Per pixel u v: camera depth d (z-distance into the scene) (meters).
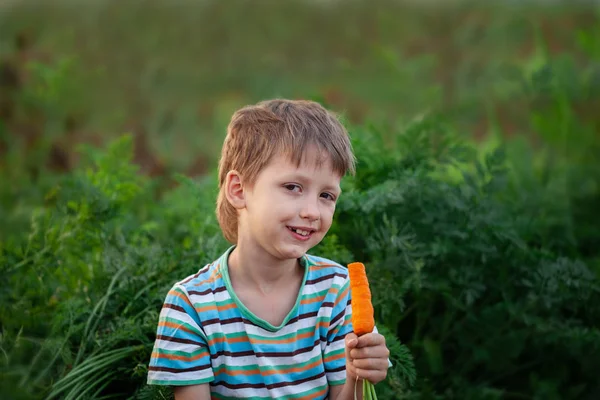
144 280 3.68
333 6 10.25
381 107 7.41
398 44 9.61
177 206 5.09
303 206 2.77
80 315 3.62
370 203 3.93
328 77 9.38
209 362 2.79
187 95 8.97
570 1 9.50
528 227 4.58
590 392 4.28
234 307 2.82
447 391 4.15
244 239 2.89
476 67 8.59
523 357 4.41
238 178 2.89
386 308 3.79
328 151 2.82
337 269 2.98
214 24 9.81
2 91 7.39
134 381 3.42
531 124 6.56
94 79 8.12
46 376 3.34
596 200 5.48
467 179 4.20
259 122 2.88
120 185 4.38
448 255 4.12
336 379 2.89
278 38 9.91
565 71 6.28
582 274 3.97
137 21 9.62
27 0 9.14
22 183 5.90
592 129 6.19
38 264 3.90
